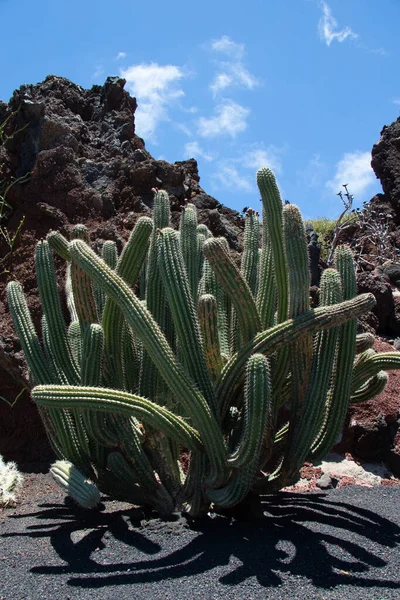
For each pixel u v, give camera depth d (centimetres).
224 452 412
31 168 754
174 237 441
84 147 784
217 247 426
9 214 746
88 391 405
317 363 436
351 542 393
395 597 327
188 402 406
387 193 1189
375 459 603
